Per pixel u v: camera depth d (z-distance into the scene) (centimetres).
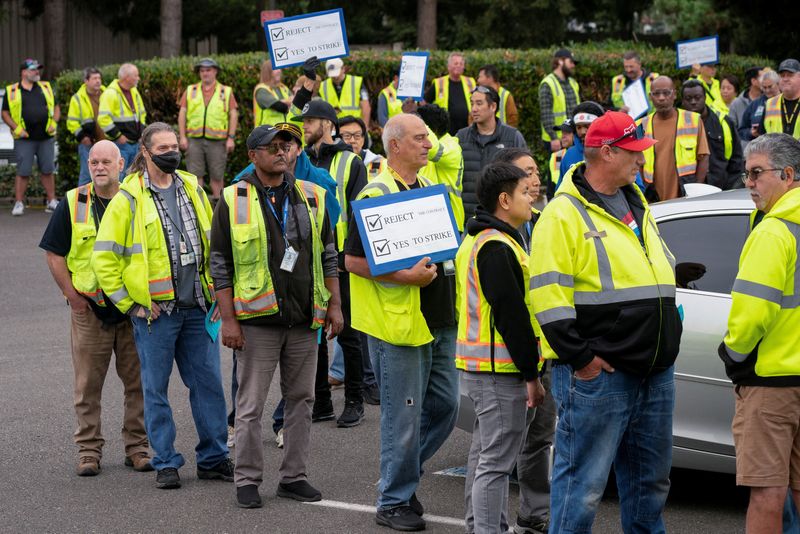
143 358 1213
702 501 1182
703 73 3078
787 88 2248
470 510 1025
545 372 1059
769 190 905
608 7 5706
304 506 1157
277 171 1130
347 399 1465
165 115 3484
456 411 1126
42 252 2708
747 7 4775
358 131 1583
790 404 894
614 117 882
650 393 888
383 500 1100
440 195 1061
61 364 1772
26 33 6744
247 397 1149
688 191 1602
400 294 1048
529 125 3584
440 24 5881
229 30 6241
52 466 1290
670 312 877
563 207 874
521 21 5625
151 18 6100
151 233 1198
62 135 3475
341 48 1930
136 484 1230
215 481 1242
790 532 930
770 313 880
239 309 1127
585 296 871
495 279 937
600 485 880
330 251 1192
